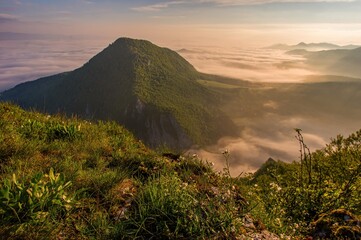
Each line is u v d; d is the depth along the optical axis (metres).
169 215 3.90
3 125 7.38
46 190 3.87
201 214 4.00
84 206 4.23
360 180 7.09
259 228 4.37
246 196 5.93
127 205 4.33
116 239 3.61
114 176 5.06
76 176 4.99
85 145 6.97
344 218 4.47
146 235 3.74
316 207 6.29
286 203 6.36
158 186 4.43
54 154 6.27
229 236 3.75
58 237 3.54
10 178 4.54
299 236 4.51
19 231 3.36
